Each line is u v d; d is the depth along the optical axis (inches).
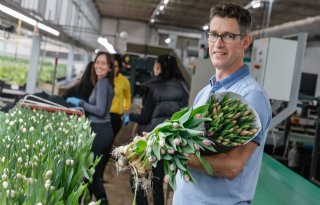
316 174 204.5
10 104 114.6
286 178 155.6
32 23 119.0
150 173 45.6
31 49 181.0
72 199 44.0
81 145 61.6
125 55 255.1
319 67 443.5
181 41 587.2
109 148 117.6
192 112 43.0
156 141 42.4
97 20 522.9
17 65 185.3
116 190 150.9
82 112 108.8
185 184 53.8
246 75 52.4
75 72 390.6
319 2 307.1
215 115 44.4
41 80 232.2
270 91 173.9
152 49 270.2
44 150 54.9
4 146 53.3
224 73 54.2
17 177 41.6
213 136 44.6
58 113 93.0
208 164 43.9
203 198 50.7
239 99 44.5
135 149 44.2
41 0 166.6
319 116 182.9
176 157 42.8
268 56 172.6
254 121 43.7
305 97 227.1
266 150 231.1
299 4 323.0
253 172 50.6
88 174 57.2
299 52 175.6
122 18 596.7
